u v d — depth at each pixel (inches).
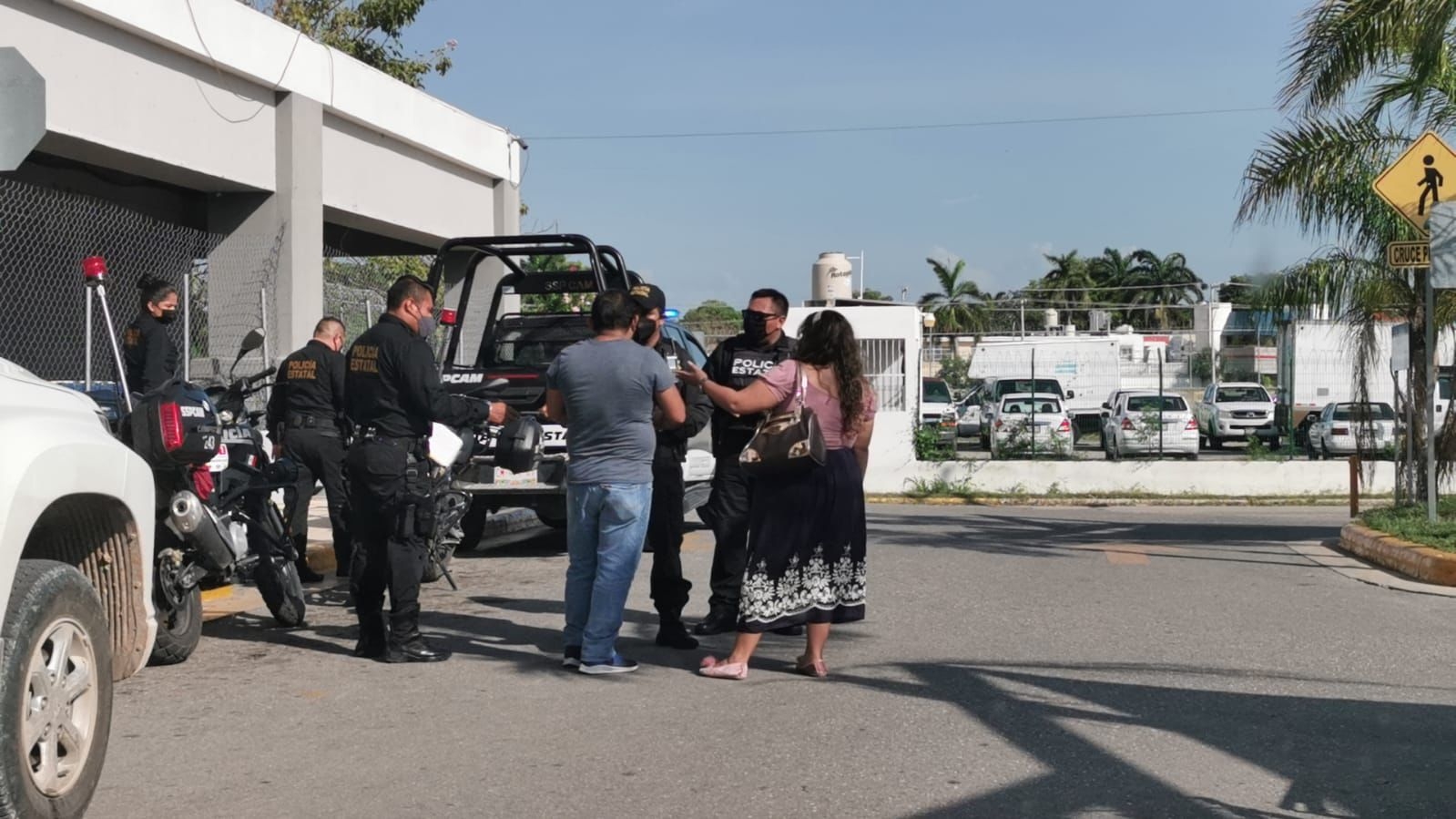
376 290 746.2
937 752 224.2
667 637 313.4
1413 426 573.9
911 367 922.7
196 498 279.0
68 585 176.1
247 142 613.6
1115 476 896.9
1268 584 421.7
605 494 278.5
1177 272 3442.4
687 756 221.5
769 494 277.3
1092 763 218.4
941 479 903.7
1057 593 400.5
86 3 508.7
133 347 381.4
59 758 177.3
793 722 243.6
